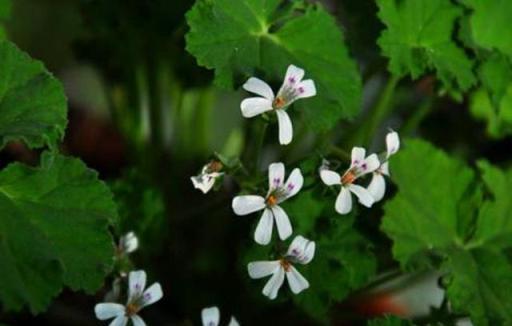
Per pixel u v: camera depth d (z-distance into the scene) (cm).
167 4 35
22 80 29
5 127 29
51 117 29
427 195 33
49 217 29
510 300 32
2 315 34
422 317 34
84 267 28
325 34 32
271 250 30
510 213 34
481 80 33
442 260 32
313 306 31
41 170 29
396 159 33
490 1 34
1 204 28
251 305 36
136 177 34
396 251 32
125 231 33
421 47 33
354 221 32
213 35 30
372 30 35
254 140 36
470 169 34
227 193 36
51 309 35
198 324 36
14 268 28
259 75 31
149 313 36
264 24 32
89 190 29
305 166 31
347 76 32
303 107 30
